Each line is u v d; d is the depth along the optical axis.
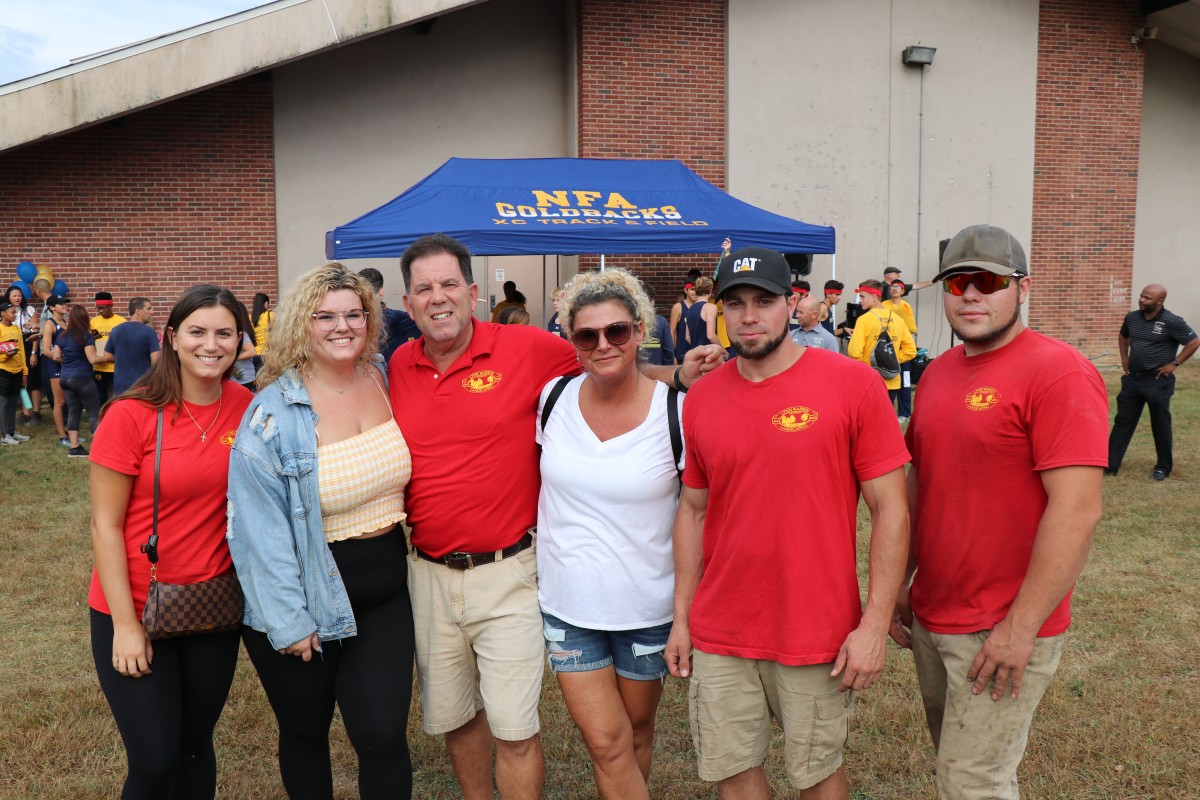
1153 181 17.97
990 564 2.37
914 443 2.55
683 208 12.38
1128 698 3.95
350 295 2.65
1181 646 4.52
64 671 4.50
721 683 2.58
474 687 3.00
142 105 12.20
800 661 2.44
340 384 2.74
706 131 14.76
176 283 13.61
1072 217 16.52
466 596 2.82
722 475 2.51
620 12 14.23
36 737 3.76
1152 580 5.53
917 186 15.69
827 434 2.39
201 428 2.62
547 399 2.81
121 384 9.02
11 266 12.98
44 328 10.91
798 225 12.36
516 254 10.96
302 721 2.75
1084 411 2.19
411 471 2.79
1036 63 15.98
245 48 12.40
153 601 2.52
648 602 2.73
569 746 3.74
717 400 2.54
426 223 10.80
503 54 14.74
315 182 14.06
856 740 3.68
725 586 2.54
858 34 15.21
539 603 2.85
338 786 3.45
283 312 2.66
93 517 2.54
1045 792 3.28
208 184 13.62
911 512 2.68
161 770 2.53
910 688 4.12
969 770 2.42
